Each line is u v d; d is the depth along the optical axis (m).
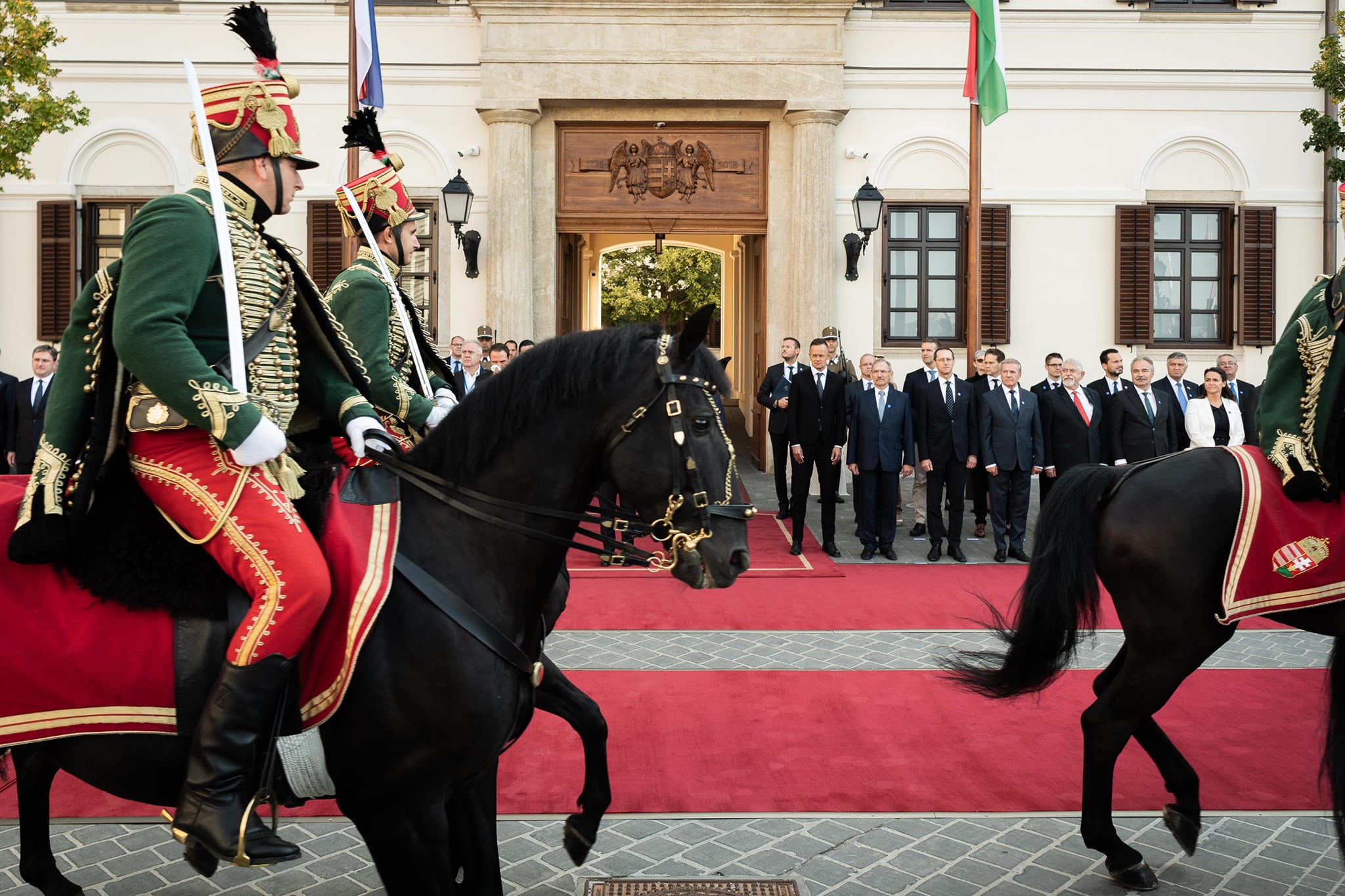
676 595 8.88
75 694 2.62
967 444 10.71
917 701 6.02
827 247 14.98
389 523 2.85
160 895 3.77
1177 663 4.00
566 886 3.87
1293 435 3.99
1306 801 4.62
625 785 4.77
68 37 14.86
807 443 10.74
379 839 2.81
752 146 15.37
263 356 2.76
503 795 4.66
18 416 11.40
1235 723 5.61
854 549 11.22
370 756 2.72
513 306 14.86
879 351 15.37
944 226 15.47
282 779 2.73
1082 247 15.39
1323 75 13.27
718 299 32.03
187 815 2.49
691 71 14.76
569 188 15.27
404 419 3.82
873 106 15.26
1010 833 4.31
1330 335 3.94
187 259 2.55
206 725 2.52
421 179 15.14
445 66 15.05
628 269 32.59
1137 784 4.86
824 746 5.29
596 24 14.72
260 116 2.76
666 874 3.95
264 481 2.65
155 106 14.99
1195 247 15.60
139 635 2.63
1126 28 15.23
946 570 10.25
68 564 2.67
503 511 2.92
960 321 15.50
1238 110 15.33
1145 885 3.83
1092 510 4.25
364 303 3.80
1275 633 7.61
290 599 2.55
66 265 14.98
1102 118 15.33
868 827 4.36
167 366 2.46
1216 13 15.18
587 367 2.86
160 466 2.65
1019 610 4.37
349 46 13.65
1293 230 15.45
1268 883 3.91
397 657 2.71
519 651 2.91
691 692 6.18
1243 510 3.96
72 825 4.34
